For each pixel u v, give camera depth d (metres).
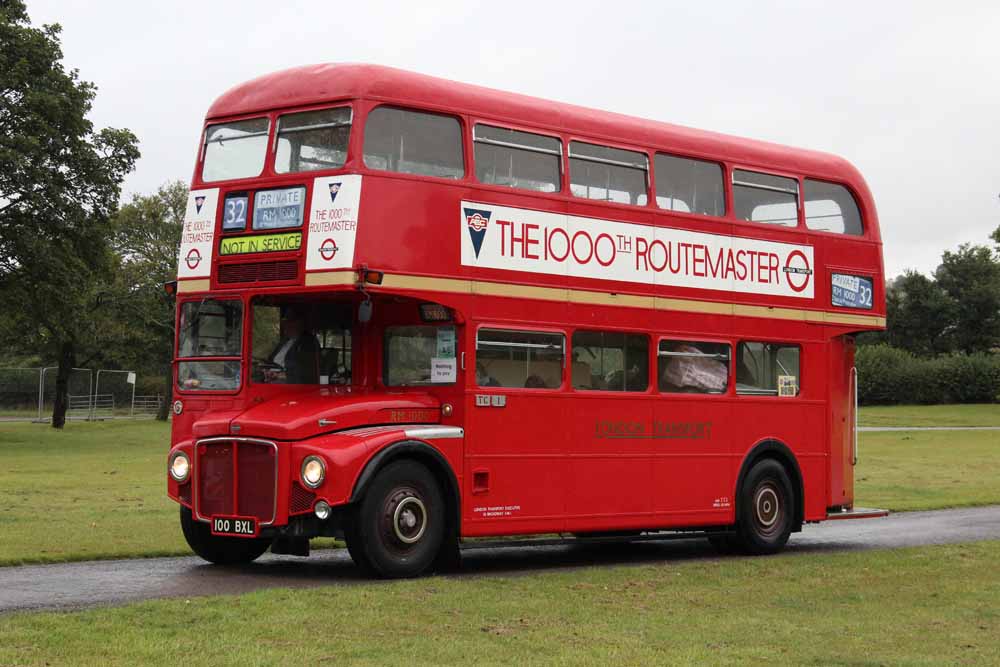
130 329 69.38
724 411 16.27
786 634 9.79
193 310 13.71
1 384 69.94
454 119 13.67
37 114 43.66
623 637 9.40
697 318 15.95
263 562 14.21
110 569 13.14
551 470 14.27
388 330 14.11
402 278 12.95
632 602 11.23
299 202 13.00
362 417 12.88
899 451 44.34
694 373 15.96
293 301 13.75
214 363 13.47
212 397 13.44
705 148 16.23
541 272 14.27
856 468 35.47
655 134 15.71
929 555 15.50
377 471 12.54
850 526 21.14
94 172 46.19
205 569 13.30
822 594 12.11
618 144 15.26
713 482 16.09
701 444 15.98
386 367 14.10
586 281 14.72
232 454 12.79
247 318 13.27
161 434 55.12
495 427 13.73
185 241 13.84
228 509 12.84
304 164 13.12
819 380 17.52
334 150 12.95
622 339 15.17
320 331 13.93
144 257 71.62
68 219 45.72
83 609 10.14
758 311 16.72
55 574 12.61
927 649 9.34
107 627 9.05
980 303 114.00
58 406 60.12
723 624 10.16
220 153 13.73
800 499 17.14
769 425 16.84
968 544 16.73
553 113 14.62
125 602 10.62
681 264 15.82
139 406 74.81
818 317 17.50
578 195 14.76
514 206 14.04
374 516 12.46
